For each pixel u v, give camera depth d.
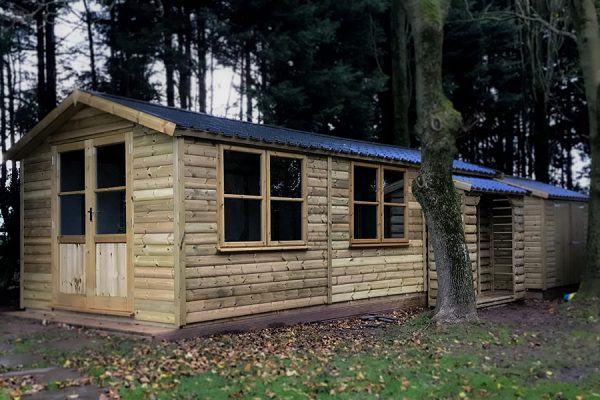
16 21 14.20
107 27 18.59
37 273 9.45
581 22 11.65
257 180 8.55
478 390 5.42
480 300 11.20
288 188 9.05
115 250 8.25
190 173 7.61
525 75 23.28
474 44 23.36
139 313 7.89
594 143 11.44
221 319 7.93
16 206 11.91
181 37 18.75
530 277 13.35
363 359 6.53
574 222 14.74
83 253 8.71
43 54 17.05
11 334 7.63
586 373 6.12
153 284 7.73
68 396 4.93
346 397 5.09
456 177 12.12
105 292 8.37
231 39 17.84
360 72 19.31
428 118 8.78
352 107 19.81
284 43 17.44
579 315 9.84
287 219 9.02
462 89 24.33
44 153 9.41
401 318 9.85
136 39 16.80
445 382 5.66
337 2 19.52
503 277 13.49
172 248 7.50
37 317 8.83
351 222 10.12
